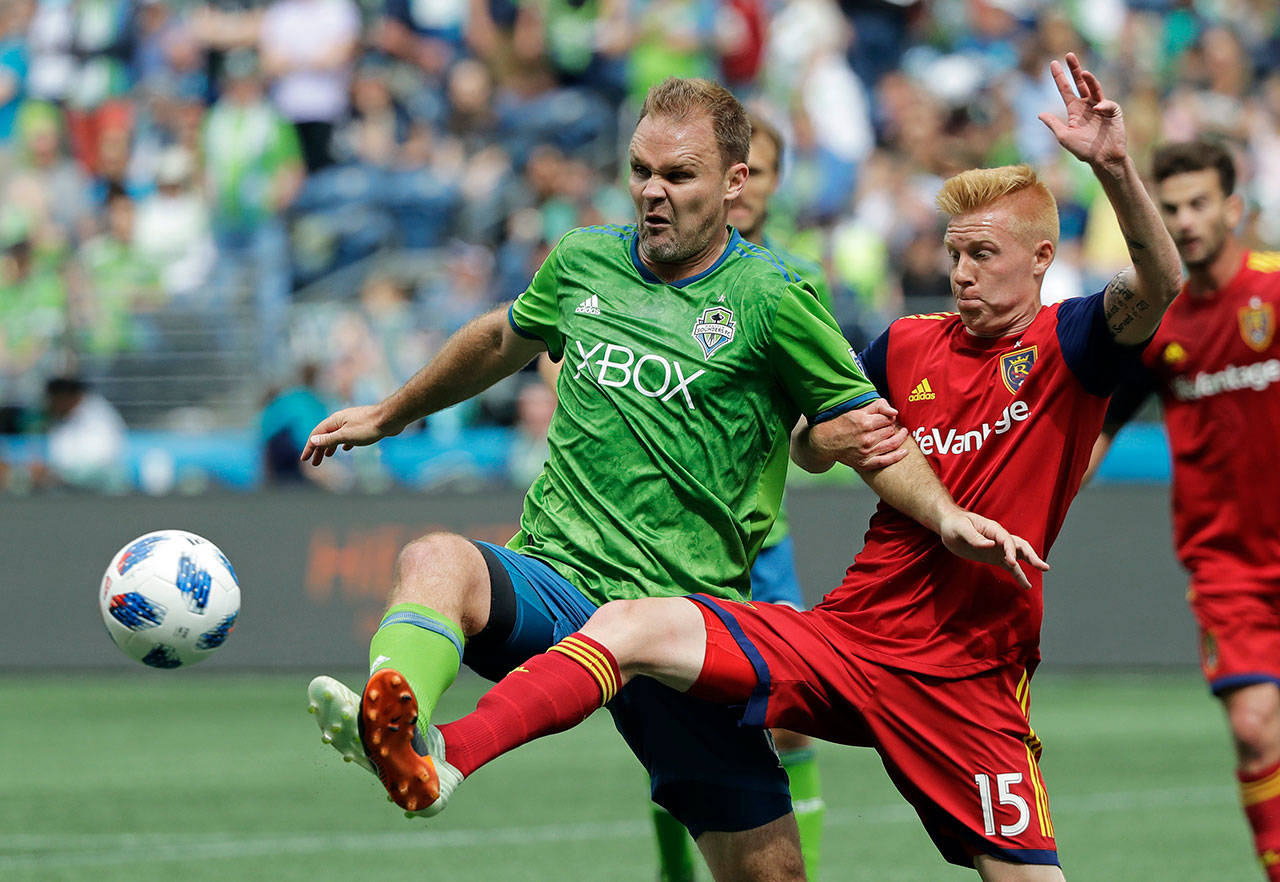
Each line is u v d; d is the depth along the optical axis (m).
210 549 14.65
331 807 27.66
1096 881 21.98
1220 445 21.06
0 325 50.97
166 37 60.97
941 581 14.48
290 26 59.69
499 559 13.63
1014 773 14.31
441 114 59.38
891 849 24.30
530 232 54.66
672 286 14.23
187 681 42.94
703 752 14.26
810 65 59.50
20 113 60.03
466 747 12.02
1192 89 62.62
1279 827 19.69
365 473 46.97
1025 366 14.46
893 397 15.34
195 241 56.09
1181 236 21.02
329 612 43.19
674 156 13.83
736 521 14.09
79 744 34.09
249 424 49.09
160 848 24.02
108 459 48.28
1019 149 59.28
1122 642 43.12
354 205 55.94
